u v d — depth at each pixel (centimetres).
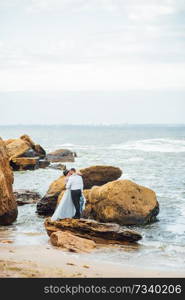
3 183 1284
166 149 5481
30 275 688
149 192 1392
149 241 1119
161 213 1494
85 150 5309
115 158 4109
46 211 1458
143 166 3309
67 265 794
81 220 1130
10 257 830
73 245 981
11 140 3378
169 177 2547
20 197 1683
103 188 1373
